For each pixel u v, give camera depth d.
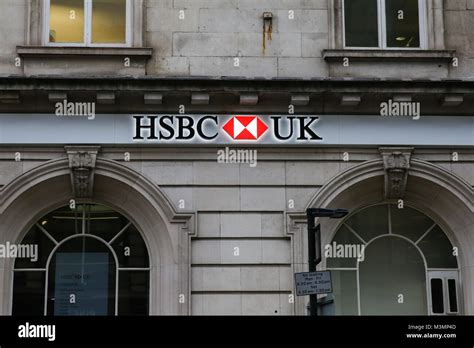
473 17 15.85
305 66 15.47
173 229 14.79
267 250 14.80
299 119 15.19
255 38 15.50
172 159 15.03
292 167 15.14
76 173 14.80
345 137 15.18
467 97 15.20
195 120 15.06
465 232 15.50
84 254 15.24
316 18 15.66
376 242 15.69
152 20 15.46
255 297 14.62
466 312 15.36
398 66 15.56
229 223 14.88
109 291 15.12
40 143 14.79
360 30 15.95
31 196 15.00
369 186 15.40
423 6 16.03
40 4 15.48
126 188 15.00
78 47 15.20
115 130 14.93
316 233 13.43
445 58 15.55
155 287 15.03
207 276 14.66
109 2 15.76
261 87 14.89
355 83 14.94
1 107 14.84
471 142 15.30
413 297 15.53
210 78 14.79
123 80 14.70
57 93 14.70
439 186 15.31
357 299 15.43
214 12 15.55
